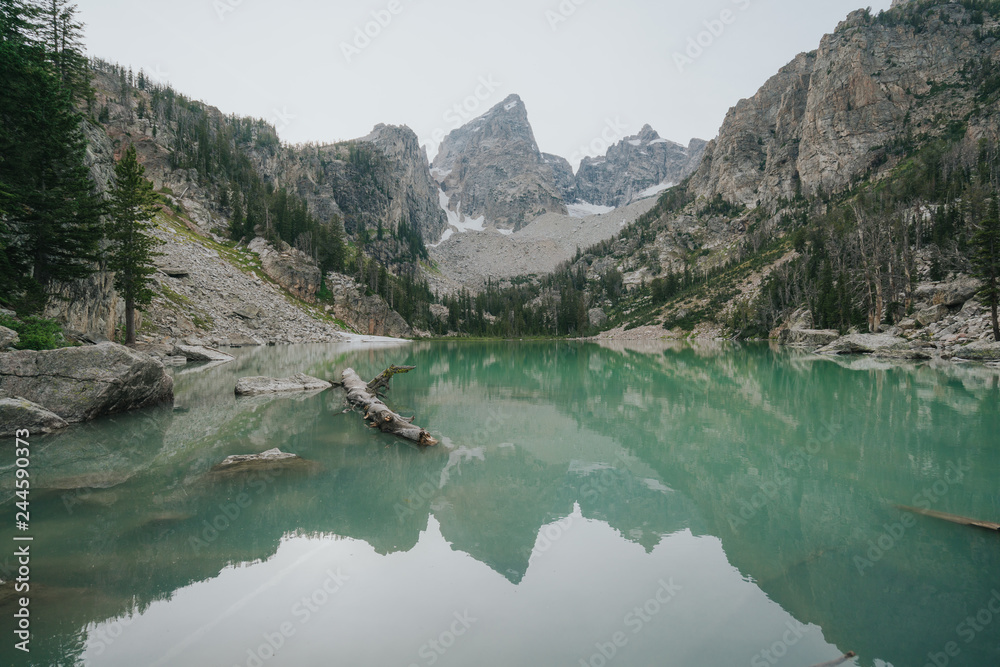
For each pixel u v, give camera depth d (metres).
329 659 3.91
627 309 162.75
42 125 21.61
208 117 171.38
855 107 156.88
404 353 55.31
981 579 5.29
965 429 13.31
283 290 95.94
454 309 153.00
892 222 74.88
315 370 30.41
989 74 139.38
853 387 22.47
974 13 160.25
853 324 61.25
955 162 98.44
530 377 28.88
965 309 44.44
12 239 21.31
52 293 24.48
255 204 117.69
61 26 33.03
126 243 33.16
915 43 159.38
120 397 15.26
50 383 14.02
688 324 115.94
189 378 24.83
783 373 30.12
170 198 102.88
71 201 22.75
